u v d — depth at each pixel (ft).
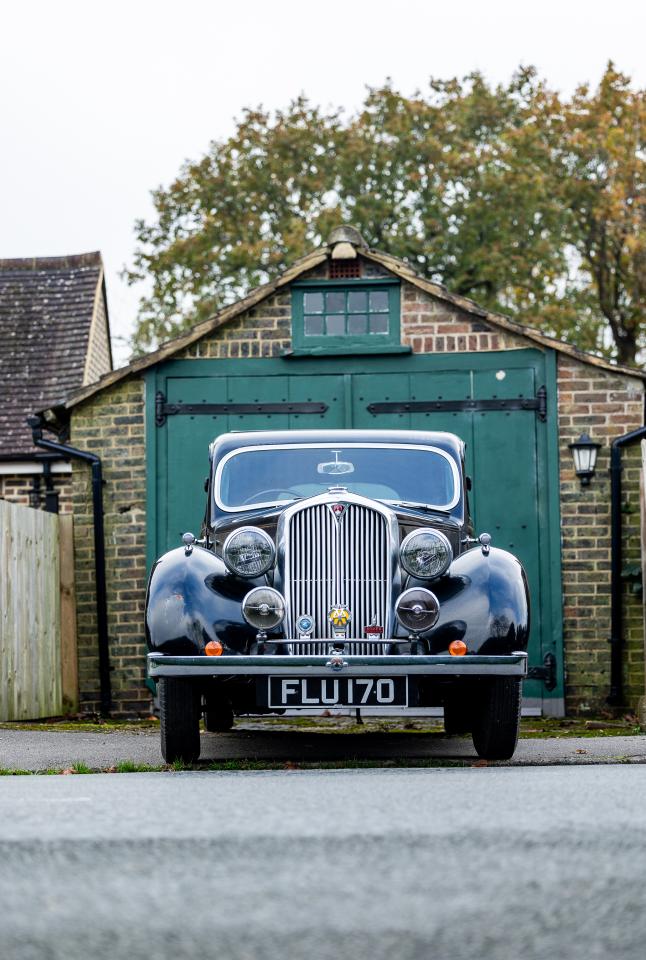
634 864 10.56
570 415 44.86
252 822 12.96
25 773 23.49
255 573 24.40
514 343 45.19
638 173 100.68
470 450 44.96
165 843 11.53
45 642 43.14
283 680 24.04
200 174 104.12
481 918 8.86
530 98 107.34
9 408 59.77
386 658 23.61
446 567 24.34
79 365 62.44
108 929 8.64
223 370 45.78
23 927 8.70
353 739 32.76
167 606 24.29
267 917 8.91
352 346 45.55
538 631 44.11
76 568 45.55
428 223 101.30
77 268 69.26
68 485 56.03
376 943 8.25
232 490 28.89
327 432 29.86
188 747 25.13
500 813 13.56
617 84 104.83
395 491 28.73
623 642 43.91
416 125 105.09
